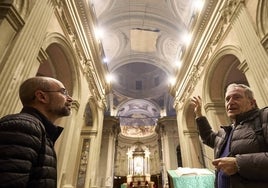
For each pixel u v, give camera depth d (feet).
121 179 69.82
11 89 11.04
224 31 21.45
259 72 14.92
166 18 43.60
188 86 33.27
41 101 5.66
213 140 7.76
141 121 87.86
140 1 42.70
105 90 41.47
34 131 4.36
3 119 4.26
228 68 24.80
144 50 54.80
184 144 34.45
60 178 19.57
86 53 27.66
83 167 31.58
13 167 3.60
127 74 76.48
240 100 6.16
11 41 11.77
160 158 70.33
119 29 47.91
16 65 11.57
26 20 13.01
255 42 15.64
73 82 23.88
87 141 34.22
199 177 10.25
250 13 16.71
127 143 83.35
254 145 5.08
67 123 22.11
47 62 22.13
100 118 37.55
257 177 4.52
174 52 48.37
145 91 77.25
